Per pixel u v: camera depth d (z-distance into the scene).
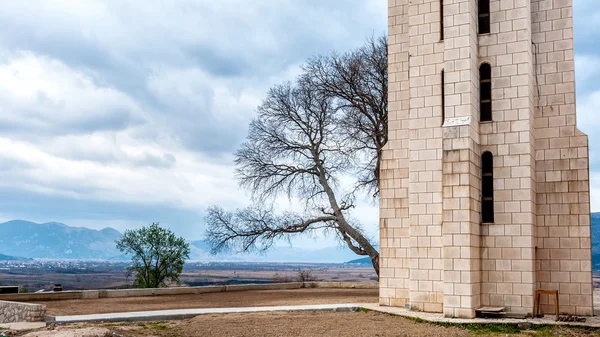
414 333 20.27
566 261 24.30
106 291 36.34
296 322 22.59
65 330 20.42
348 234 42.03
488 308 23.22
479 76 25.52
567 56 25.14
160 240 49.44
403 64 27.66
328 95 42.06
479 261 24.03
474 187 23.83
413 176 25.66
